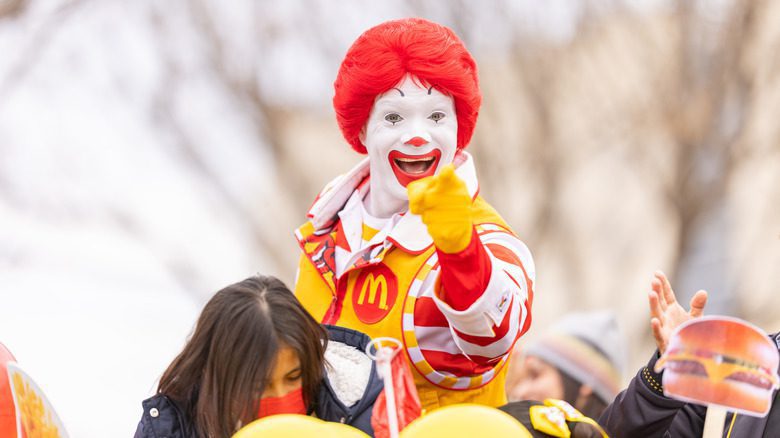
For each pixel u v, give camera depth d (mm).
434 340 4316
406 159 4402
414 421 3262
